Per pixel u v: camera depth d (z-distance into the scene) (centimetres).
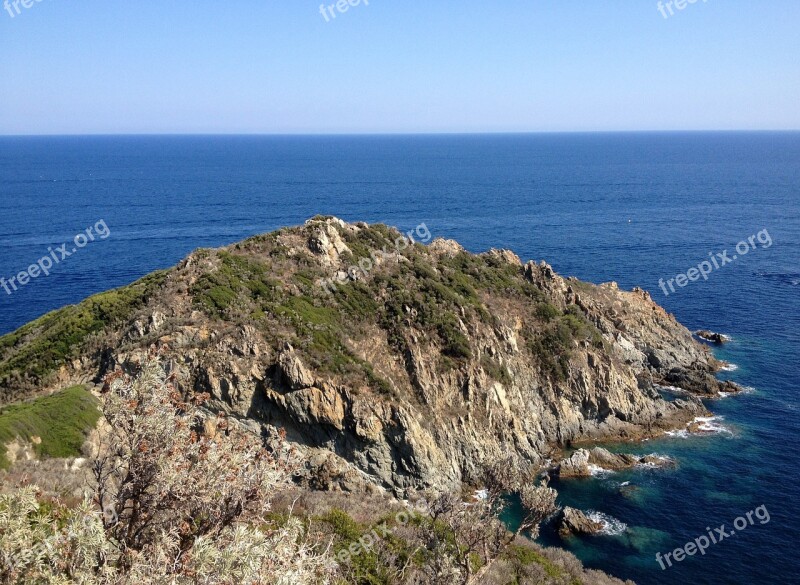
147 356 1366
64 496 2123
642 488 4300
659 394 5734
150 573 1071
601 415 5106
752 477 4428
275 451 1462
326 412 3722
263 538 1202
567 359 5131
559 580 2662
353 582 2022
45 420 3259
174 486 1229
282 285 4531
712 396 5753
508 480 2270
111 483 1523
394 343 4497
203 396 1511
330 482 3581
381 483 3784
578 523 3834
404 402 4019
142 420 1241
